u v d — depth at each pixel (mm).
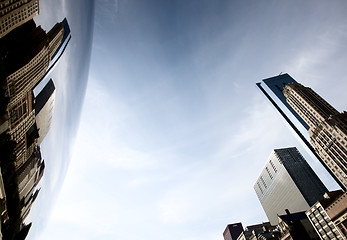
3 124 6605
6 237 7590
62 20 9055
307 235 111000
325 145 149375
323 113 153500
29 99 7805
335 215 96312
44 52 8094
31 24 7223
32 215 9555
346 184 137750
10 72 6602
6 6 6016
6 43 6336
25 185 8438
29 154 8336
